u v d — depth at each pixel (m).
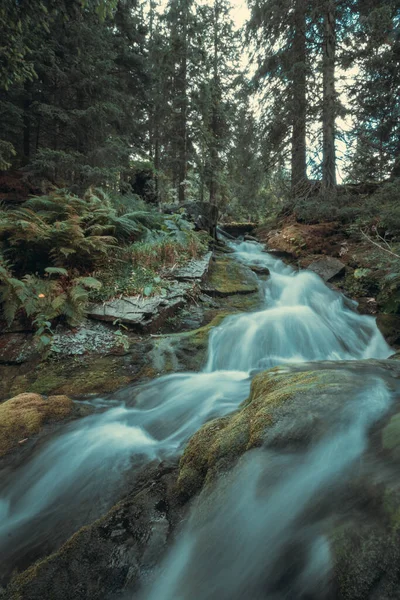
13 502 2.31
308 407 1.73
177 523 1.60
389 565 0.89
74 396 3.86
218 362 4.79
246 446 1.70
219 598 1.12
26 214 5.94
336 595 0.91
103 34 11.62
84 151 11.59
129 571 1.42
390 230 7.20
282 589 1.03
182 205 10.86
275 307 6.81
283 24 10.61
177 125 18.02
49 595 1.41
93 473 2.44
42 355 4.63
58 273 5.83
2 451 2.83
